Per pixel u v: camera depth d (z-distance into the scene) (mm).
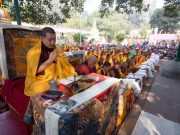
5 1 5898
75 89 1990
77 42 31203
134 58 8180
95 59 3160
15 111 2713
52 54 2295
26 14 6625
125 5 8695
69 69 2746
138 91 4102
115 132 2717
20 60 3273
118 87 2494
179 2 7512
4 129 2361
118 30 53344
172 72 7520
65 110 1504
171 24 46375
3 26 3041
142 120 3318
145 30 45625
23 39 3311
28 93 2393
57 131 1432
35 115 1752
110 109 2283
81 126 1596
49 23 7852
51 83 2051
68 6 8016
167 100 4562
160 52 20062
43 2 7066
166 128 3070
